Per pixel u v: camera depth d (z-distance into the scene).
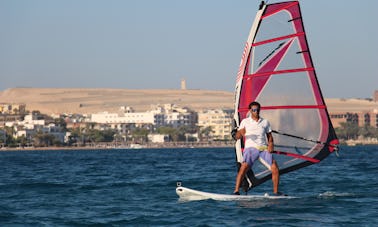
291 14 33.16
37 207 34.66
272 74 33.50
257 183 33.84
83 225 28.41
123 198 38.44
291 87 33.47
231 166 88.81
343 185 45.34
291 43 33.31
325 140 33.41
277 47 33.41
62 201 37.38
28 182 53.72
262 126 32.69
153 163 113.31
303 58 33.28
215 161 121.56
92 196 40.06
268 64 33.53
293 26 33.19
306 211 30.50
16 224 28.84
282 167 34.03
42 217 30.80
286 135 33.62
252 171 33.75
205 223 27.81
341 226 26.91
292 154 33.78
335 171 66.19
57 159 163.38
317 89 33.38
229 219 28.59
